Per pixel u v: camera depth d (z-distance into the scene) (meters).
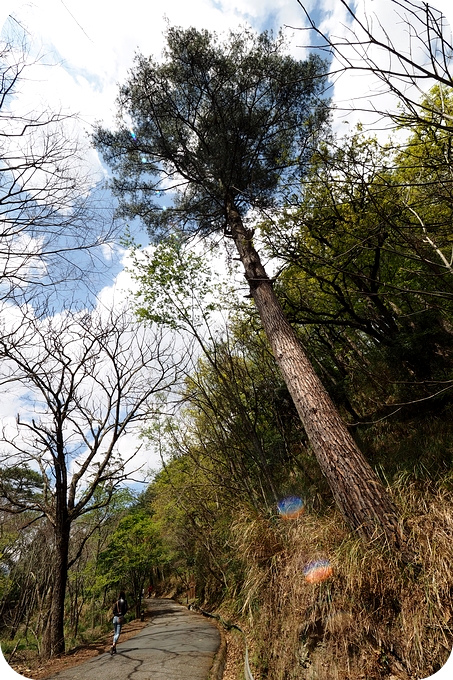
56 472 9.98
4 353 4.36
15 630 17.33
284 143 8.71
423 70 1.92
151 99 8.75
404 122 2.60
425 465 5.50
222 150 8.55
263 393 9.21
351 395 10.14
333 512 4.75
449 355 7.39
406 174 3.95
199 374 8.71
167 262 8.66
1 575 18.44
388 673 2.80
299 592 3.70
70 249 3.67
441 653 2.64
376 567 3.21
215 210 9.95
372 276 8.19
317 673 3.14
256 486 7.68
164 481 12.89
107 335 10.60
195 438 9.55
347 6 1.89
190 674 5.24
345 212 6.08
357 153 5.24
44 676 6.39
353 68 2.10
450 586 2.82
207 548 11.12
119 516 21.67
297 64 8.04
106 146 9.26
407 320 8.35
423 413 7.87
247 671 4.26
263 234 6.16
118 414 10.55
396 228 3.12
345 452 4.27
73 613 19.48
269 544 4.60
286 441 9.39
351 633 3.12
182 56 8.51
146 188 10.06
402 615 2.92
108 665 6.44
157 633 9.94
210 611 12.74
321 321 9.38
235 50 8.65
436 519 3.33
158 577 37.50
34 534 19.31
